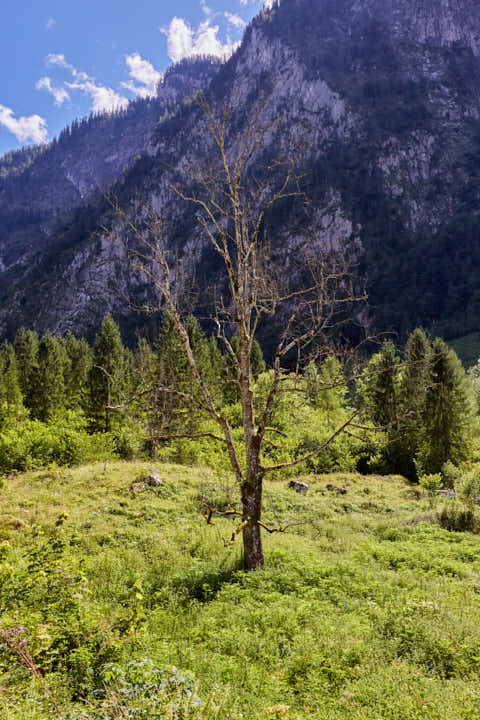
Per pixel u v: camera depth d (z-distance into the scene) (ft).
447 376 107.76
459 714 14.44
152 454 84.07
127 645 17.40
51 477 54.44
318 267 33.30
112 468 60.85
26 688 13.33
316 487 71.72
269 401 32.68
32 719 11.71
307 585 28.66
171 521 44.47
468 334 410.11
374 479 86.79
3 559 20.38
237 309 33.27
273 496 60.23
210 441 88.74
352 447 110.63
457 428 106.73
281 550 34.94
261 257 34.47
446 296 487.20
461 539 43.32
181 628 21.77
